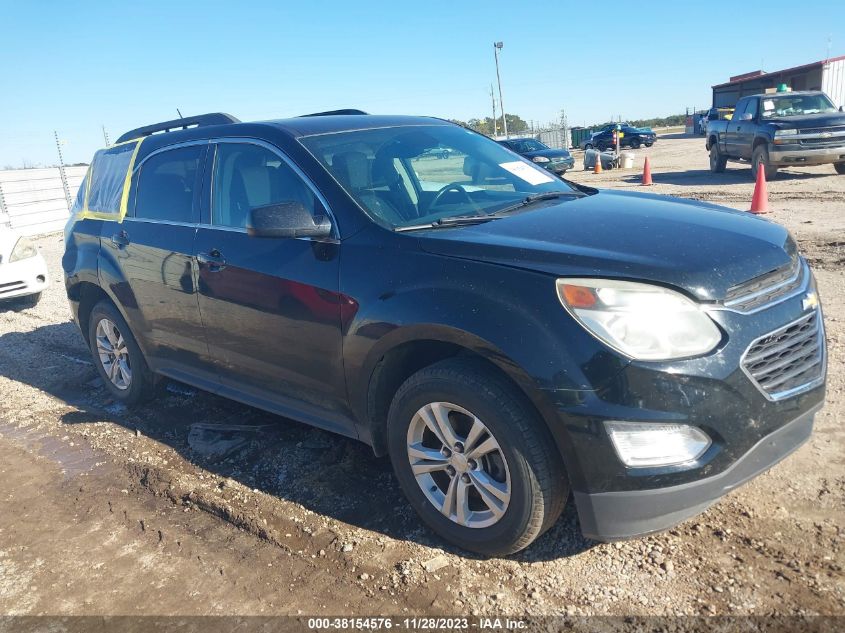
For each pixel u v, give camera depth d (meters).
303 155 3.56
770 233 3.04
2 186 21.00
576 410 2.45
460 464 2.85
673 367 2.39
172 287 4.15
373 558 2.99
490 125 67.19
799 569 2.63
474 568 2.86
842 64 31.08
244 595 2.86
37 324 7.95
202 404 4.99
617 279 2.51
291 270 3.37
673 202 3.64
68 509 3.73
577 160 34.12
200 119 4.57
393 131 4.02
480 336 2.62
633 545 2.88
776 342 2.61
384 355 3.03
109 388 5.25
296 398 3.61
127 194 4.68
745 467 2.53
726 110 35.94
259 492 3.63
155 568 3.12
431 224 3.20
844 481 3.13
